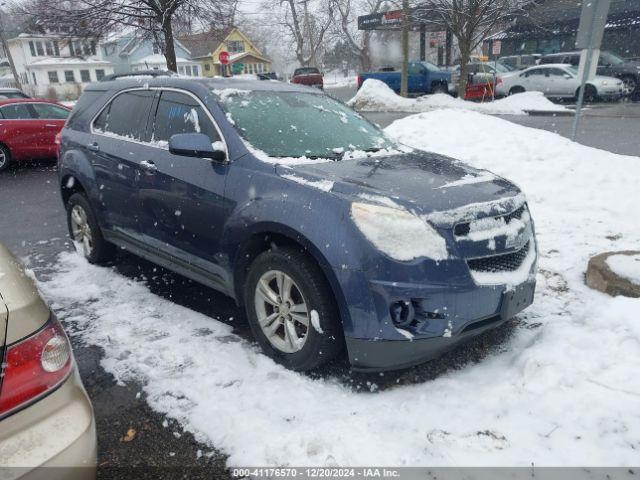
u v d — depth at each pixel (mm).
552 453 2434
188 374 3205
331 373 3184
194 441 2656
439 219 2840
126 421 2818
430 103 20984
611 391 2779
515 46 31031
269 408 2850
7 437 1655
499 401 2818
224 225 3449
